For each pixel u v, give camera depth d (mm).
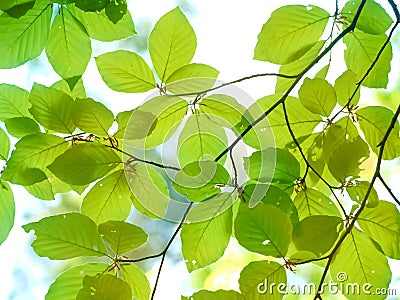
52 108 1142
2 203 1168
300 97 1172
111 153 1123
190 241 1123
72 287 1101
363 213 1128
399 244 1122
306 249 1095
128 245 1104
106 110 1128
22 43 1183
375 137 1193
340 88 1192
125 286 1074
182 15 1143
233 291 1074
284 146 1199
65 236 1098
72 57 1197
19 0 1150
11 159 1143
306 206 1158
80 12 1192
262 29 1189
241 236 1094
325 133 1196
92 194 1145
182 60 1148
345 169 1131
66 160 1114
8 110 1197
